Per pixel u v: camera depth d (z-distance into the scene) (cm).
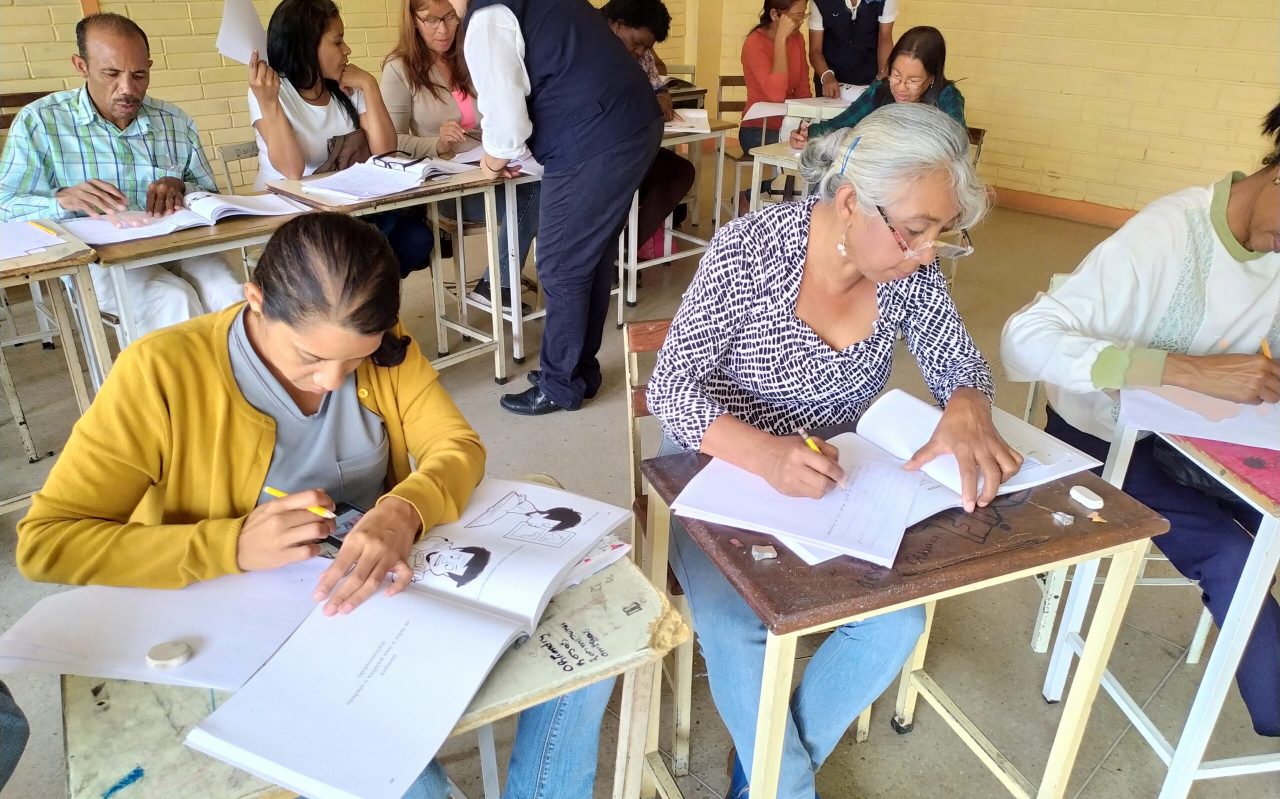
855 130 111
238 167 449
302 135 289
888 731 163
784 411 136
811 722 126
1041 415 270
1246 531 145
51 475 96
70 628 81
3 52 363
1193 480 144
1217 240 146
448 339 333
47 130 241
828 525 101
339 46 288
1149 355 137
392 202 246
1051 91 505
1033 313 150
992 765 139
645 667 92
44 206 223
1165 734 163
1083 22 482
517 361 313
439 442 112
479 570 91
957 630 188
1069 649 162
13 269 179
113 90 238
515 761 112
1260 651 138
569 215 249
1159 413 129
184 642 80
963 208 107
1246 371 134
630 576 93
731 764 151
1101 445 160
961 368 133
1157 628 190
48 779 145
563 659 82
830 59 480
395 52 325
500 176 271
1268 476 116
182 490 103
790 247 125
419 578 90
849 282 124
